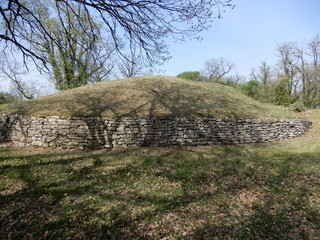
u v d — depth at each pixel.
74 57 6.64
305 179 5.84
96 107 11.02
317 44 30.66
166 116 10.84
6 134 9.84
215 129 11.09
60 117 9.23
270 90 24.38
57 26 10.60
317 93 27.56
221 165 7.24
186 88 17.94
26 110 10.24
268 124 12.34
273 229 3.57
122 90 14.87
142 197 4.72
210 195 4.89
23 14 6.52
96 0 5.08
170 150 9.38
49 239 3.32
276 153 9.38
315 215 3.98
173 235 3.45
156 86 17.17
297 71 30.61
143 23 5.61
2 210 4.05
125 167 6.68
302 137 13.04
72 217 3.86
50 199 4.48
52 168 6.42
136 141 9.82
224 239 3.33
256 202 4.54
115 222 3.74
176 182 5.64
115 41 6.10
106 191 4.97
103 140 9.41
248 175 6.21
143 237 3.39
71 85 17.23
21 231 3.48
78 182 5.46
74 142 9.10
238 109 14.14
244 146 10.80
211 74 42.38
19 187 5.05
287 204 4.44
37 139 9.17
